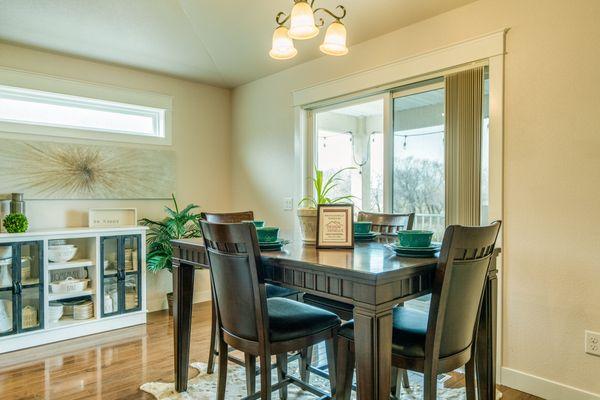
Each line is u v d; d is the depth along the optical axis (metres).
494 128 2.53
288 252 1.81
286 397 2.27
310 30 2.03
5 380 2.56
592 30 2.17
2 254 3.03
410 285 1.46
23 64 3.47
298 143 3.96
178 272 2.36
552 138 2.31
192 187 4.51
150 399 2.31
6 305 3.05
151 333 3.47
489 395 1.89
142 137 4.14
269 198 4.29
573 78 2.23
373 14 2.93
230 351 3.08
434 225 2.99
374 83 3.24
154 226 4.20
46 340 3.20
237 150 4.72
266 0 3.02
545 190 2.34
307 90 3.83
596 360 2.16
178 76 4.33
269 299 2.15
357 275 1.35
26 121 3.52
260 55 3.81
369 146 3.57
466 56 2.67
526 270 2.41
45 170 3.57
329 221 1.97
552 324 2.31
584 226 2.20
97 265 3.48
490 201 2.55
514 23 2.46
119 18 3.18
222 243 1.72
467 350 1.64
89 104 3.92
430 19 2.88
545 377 2.34
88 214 3.79
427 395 1.49
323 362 2.92
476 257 1.54
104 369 2.73
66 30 3.27
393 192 3.26
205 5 3.11
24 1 2.89
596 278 2.16
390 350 1.37
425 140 3.04
